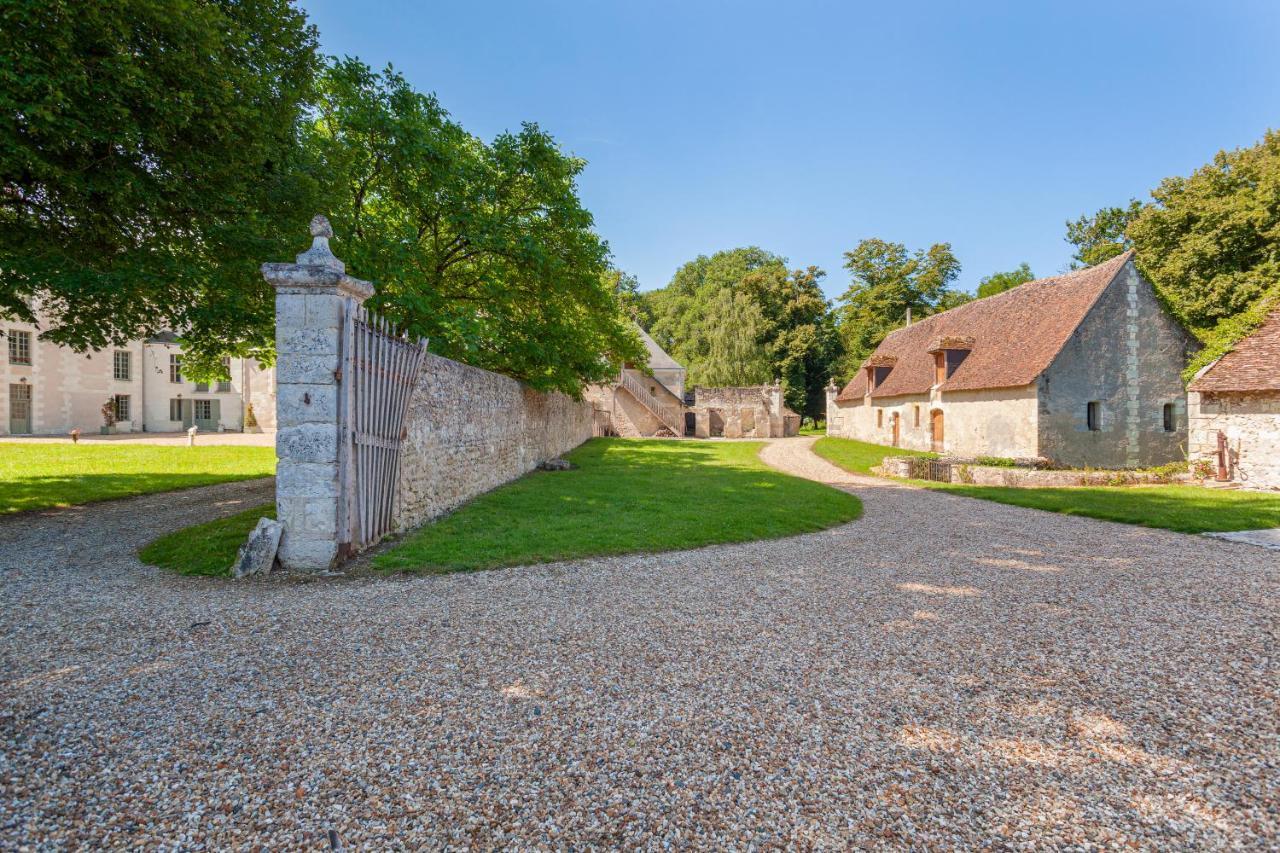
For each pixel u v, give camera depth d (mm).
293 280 5664
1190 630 4496
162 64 7570
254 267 9500
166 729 2838
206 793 2371
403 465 7391
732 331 46938
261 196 9984
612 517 8602
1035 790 2520
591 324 16984
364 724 2920
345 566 5824
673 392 44562
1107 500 11578
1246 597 5371
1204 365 15211
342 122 12234
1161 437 18766
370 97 12086
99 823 2180
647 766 2625
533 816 2287
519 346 13680
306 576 5531
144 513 8875
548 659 3758
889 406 27281
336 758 2629
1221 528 8711
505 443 12867
